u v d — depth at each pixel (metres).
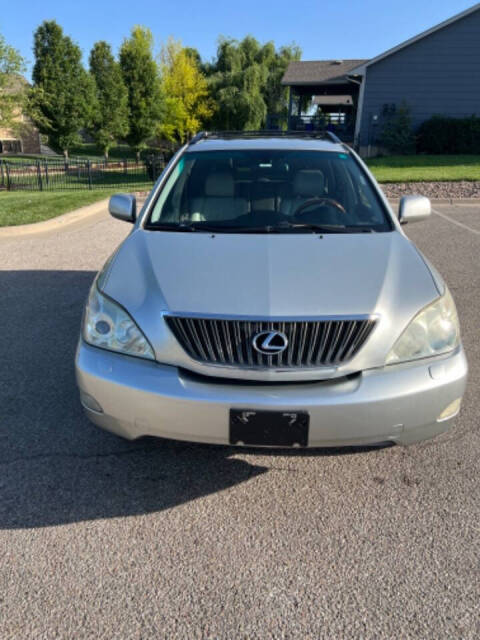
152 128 39.12
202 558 2.13
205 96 42.09
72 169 23.47
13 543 2.20
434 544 2.19
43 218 9.47
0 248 7.63
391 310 2.28
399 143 22.00
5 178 20.58
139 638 1.80
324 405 2.13
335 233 2.95
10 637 1.80
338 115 30.58
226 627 1.84
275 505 2.44
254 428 2.18
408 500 2.46
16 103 26.66
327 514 2.38
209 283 2.38
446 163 18.19
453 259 6.79
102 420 2.38
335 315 2.21
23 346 4.16
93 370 2.32
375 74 22.34
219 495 2.50
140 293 2.39
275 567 2.09
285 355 2.20
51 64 33.81
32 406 3.26
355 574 2.05
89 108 35.31
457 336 2.41
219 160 3.60
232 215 3.19
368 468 2.69
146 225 3.15
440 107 22.31
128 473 2.66
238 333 2.20
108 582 2.02
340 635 1.80
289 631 1.82
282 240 2.81
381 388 2.18
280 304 2.24
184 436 2.26
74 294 5.50
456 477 2.62
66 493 2.51
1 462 2.72
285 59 48.28
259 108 41.38
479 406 3.25
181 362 2.23
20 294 5.50
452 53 21.50
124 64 37.78
